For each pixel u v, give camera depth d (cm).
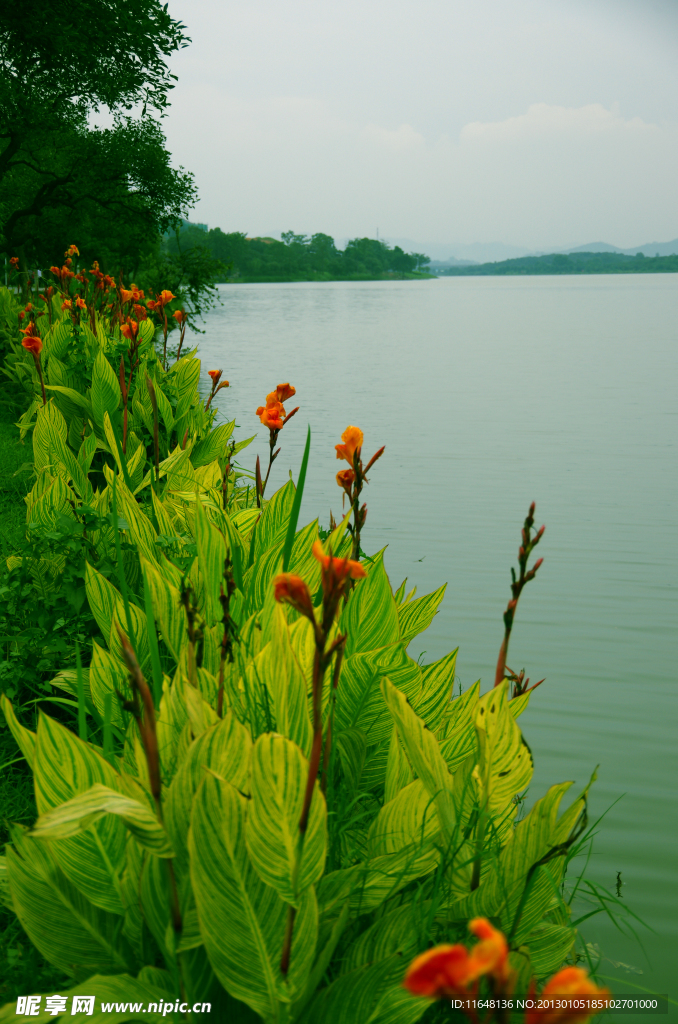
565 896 286
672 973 251
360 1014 171
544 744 398
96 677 280
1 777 292
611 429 1320
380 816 205
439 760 198
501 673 197
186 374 709
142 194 2561
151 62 2128
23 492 667
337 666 200
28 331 705
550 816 190
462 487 937
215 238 19775
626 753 390
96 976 169
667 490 929
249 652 252
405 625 316
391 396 1678
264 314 5691
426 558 692
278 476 973
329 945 177
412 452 1131
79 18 1967
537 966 212
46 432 543
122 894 189
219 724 172
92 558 380
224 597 195
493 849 212
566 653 509
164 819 174
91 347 716
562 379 1977
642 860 308
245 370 2147
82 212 2572
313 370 2159
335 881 193
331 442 1198
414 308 6600
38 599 366
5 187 2467
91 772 181
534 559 692
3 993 202
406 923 190
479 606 587
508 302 7712
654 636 536
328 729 202
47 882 196
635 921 276
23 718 329
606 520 809
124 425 523
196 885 157
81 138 2423
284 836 153
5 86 1980
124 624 281
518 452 1136
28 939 224
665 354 2616
